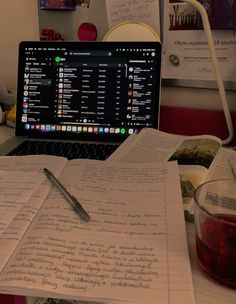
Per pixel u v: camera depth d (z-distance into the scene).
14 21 0.98
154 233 0.44
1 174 0.60
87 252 0.41
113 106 0.79
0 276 0.38
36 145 0.78
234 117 0.79
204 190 0.45
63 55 0.80
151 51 0.77
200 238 0.40
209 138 0.71
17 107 0.83
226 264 0.37
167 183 0.55
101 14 0.87
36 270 0.38
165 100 0.88
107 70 0.79
